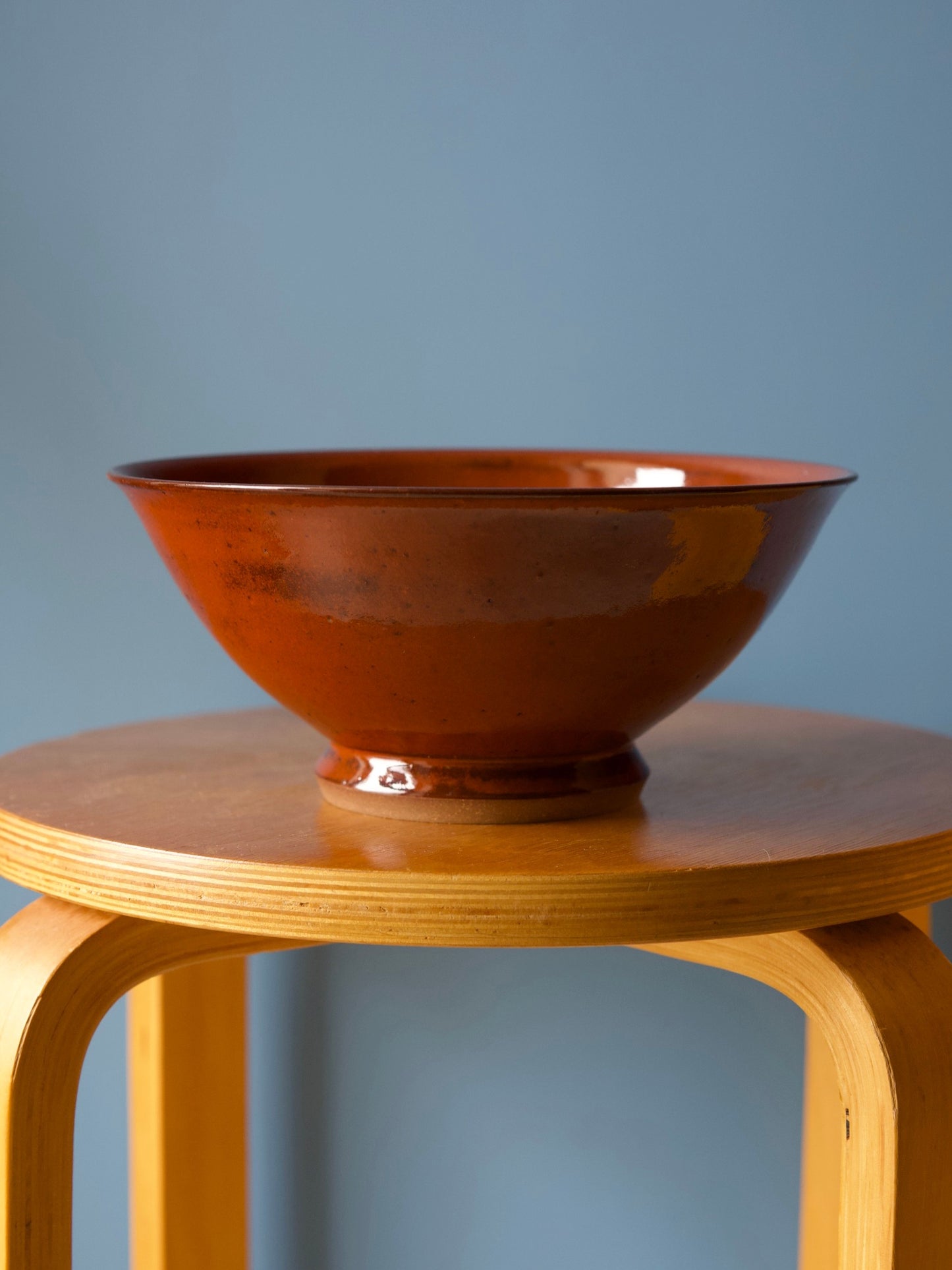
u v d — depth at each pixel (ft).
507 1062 4.20
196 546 2.97
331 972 4.29
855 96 3.77
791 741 3.54
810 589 3.90
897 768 3.36
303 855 2.91
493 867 2.86
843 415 3.83
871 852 2.93
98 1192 4.42
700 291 3.89
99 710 4.33
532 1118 4.19
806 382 3.84
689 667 3.01
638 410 3.95
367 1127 4.30
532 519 2.80
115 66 4.20
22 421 4.32
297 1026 4.33
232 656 3.12
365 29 4.04
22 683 4.38
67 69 4.24
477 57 3.98
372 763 3.12
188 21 4.15
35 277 4.29
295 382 4.15
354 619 2.91
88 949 3.03
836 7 3.77
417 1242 4.30
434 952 4.22
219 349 4.18
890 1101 2.88
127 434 4.26
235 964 4.07
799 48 3.79
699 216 3.88
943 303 3.75
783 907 2.88
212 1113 4.06
